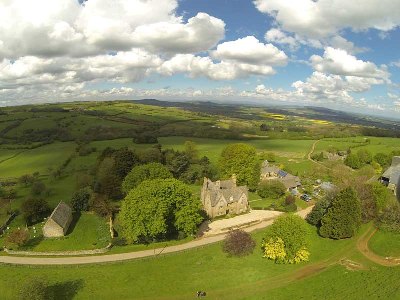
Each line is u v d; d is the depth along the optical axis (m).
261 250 84.81
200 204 104.81
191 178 147.00
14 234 89.19
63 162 166.25
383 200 98.94
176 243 91.38
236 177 139.12
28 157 179.88
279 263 78.50
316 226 99.88
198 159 170.00
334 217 89.62
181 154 163.50
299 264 78.19
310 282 70.81
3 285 72.50
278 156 199.88
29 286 65.88
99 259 82.88
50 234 95.94
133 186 119.62
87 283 72.62
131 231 87.94
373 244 86.12
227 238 86.31
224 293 68.31
